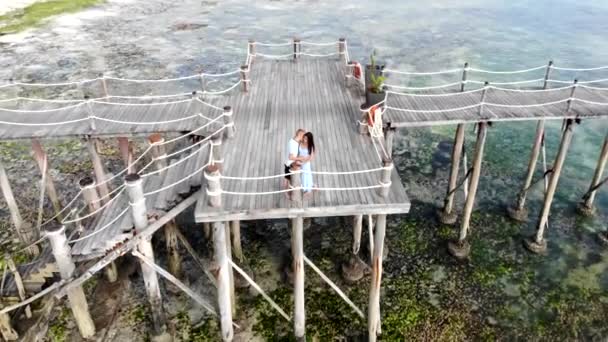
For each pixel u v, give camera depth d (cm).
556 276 1870
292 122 1752
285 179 1370
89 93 3181
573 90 1762
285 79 2180
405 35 4366
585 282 1844
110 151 2608
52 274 1493
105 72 3538
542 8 5169
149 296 1520
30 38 4231
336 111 1841
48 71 3544
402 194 1331
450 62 3719
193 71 3575
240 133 1672
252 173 1435
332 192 1343
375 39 4262
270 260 1939
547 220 2141
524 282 1844
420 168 2509
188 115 1812
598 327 1664
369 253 1961
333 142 1605
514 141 2755
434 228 2106
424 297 1775
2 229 2064
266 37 4319
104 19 4881
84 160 2536
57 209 2048
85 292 1769
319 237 2062
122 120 1767
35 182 2369
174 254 1766
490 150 2673
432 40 4225
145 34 4419
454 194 2297
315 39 4259
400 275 1872
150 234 1391
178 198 1434
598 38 4181
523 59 3744
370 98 1753
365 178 1409
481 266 1917
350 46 4088
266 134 1664
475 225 2122
